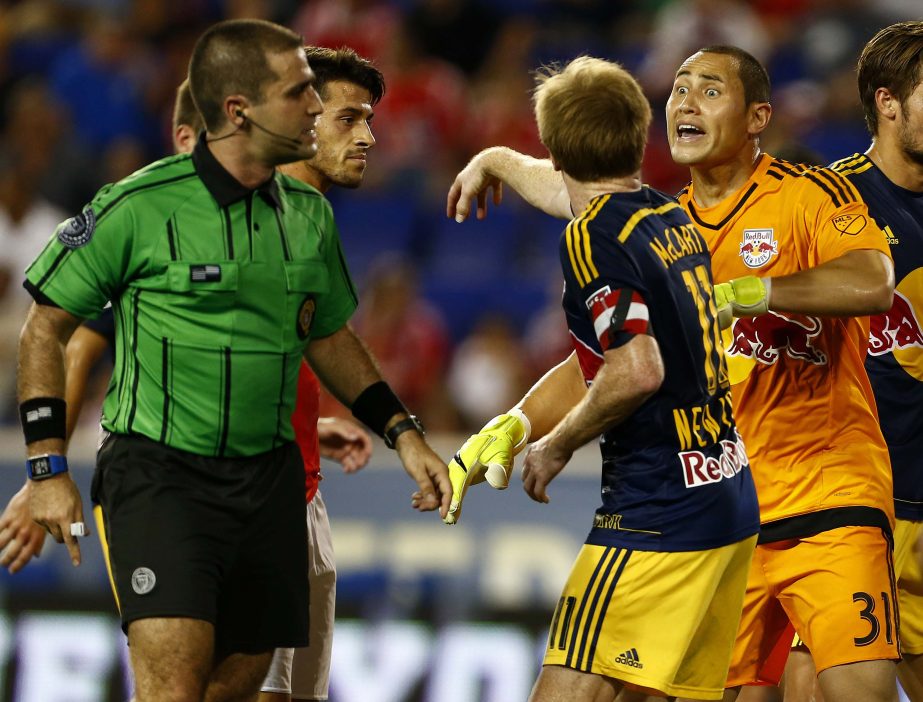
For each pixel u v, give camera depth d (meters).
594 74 13.80
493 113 44.88
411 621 24.05
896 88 16.47
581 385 15.87
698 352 13.66
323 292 13.86
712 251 15.87
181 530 13.21
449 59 48.78
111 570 13.45
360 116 16.47
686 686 14.06
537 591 23.98
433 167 43.66
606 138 13.59
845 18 48.16
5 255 38.12
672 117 15.82
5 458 24.56
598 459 25.62
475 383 36.09
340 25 46.53
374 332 35.94
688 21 46.91
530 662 23.78
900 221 16.61
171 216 13.14
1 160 42.38
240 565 13.67
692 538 13.53
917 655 17.05
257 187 13.39
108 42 47.72
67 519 13.27
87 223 13.12
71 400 16.77
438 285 39.94
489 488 24.44
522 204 42.75
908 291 16.55
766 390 15.77
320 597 17.23
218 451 13.45
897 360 16.62
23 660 23.88
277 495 13.84
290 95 13.13
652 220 13.61
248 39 13.12
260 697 16.48
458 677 23.78
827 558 15.51
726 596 14.06
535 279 40.31
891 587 15.60
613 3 50.22
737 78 15.56
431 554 24.23
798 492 15.70
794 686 17.09
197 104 13.31
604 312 13.19
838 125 43.19
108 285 13.27
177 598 13.02
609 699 13.98
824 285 14.62
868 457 15.78
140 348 13.35
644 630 13.62
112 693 23.77
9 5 51.00
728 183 15.95
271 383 13.52
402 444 14.38
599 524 13.98
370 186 43.34
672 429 13.57
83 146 43.59
